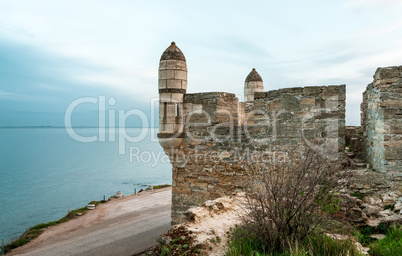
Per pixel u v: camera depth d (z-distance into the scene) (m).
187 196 11.29
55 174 85.94
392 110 7.55
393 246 5.36
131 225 19.95
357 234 6.07
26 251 16.55
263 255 4.72
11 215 40.38
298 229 5.09
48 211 42.81
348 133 10.95
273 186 5.11
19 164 113.56
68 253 14.81
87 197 51.78
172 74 10.98
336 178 5.41
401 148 7.50
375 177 7.61
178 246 5.44
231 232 5.88
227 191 10.30
